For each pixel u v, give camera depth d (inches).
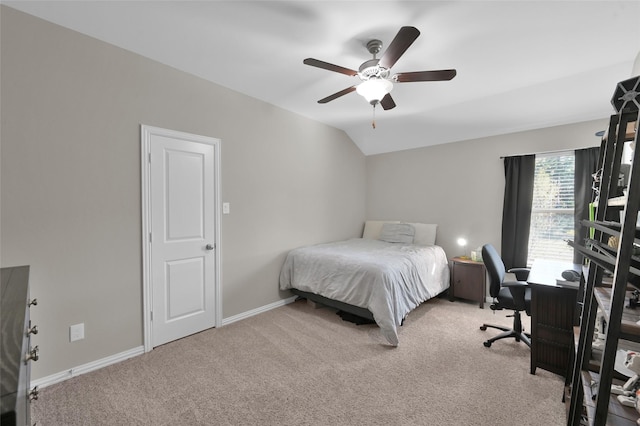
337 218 177.3
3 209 69.9
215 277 114.8
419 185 175.8
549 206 134.3
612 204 48.4
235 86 116.1
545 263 111.6
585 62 91.1
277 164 138.9
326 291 122.3
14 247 71.4
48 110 75.8
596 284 52.9
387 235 173.2
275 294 138.7
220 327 115.2
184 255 105.1
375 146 188.7
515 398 72.6
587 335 52.2
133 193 92.0
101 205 85.4
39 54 74.2
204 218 110.7
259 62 96.3
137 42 85.5
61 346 78.6
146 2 67.9
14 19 70.6
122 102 89.0
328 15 71.2
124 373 82.7
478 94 117.5
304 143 152.9
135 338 92.9
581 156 123.0
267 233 134.9
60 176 77.9
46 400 70.6
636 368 44.7
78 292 81.4
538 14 68.6
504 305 99.3
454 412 67.7
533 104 120.2
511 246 139.6
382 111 142.3
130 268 91.6
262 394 74.0
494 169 147.6
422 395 73.8
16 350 29.1
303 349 97.5
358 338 105.9
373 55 83.0
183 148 104.0
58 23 76.5
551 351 80.7
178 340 103.3
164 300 100.0
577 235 122.9
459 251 159.5
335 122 162.9
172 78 100.3
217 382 78.9
